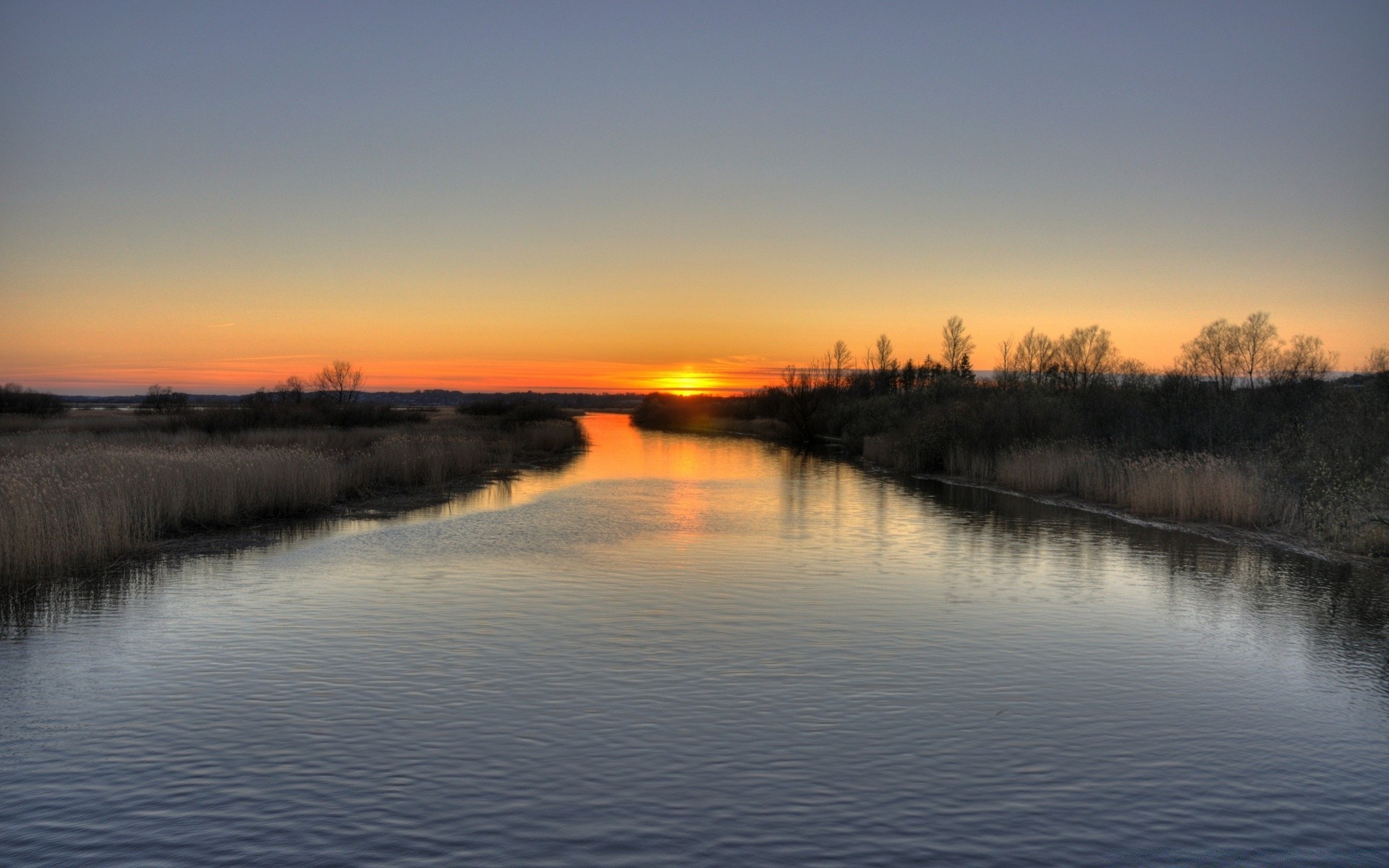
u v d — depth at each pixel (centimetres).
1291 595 1650
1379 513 2122
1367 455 2308
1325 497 2247
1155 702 1089
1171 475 2739
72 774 862
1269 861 720
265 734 962
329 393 9531
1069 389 5322
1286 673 1202
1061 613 1519
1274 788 852
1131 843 746
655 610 1522
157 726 986
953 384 5616
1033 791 842
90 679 1138
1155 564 1950
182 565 1883
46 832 749
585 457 5412
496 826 765
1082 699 1094
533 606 1541
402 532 2347
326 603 1554
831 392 8781
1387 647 1320
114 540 1938
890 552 2108
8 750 917
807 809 803
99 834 746
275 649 1273
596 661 1228
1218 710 1062
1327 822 786
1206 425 3341
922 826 773
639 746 938
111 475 2194
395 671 1177
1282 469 2608
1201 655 1281
